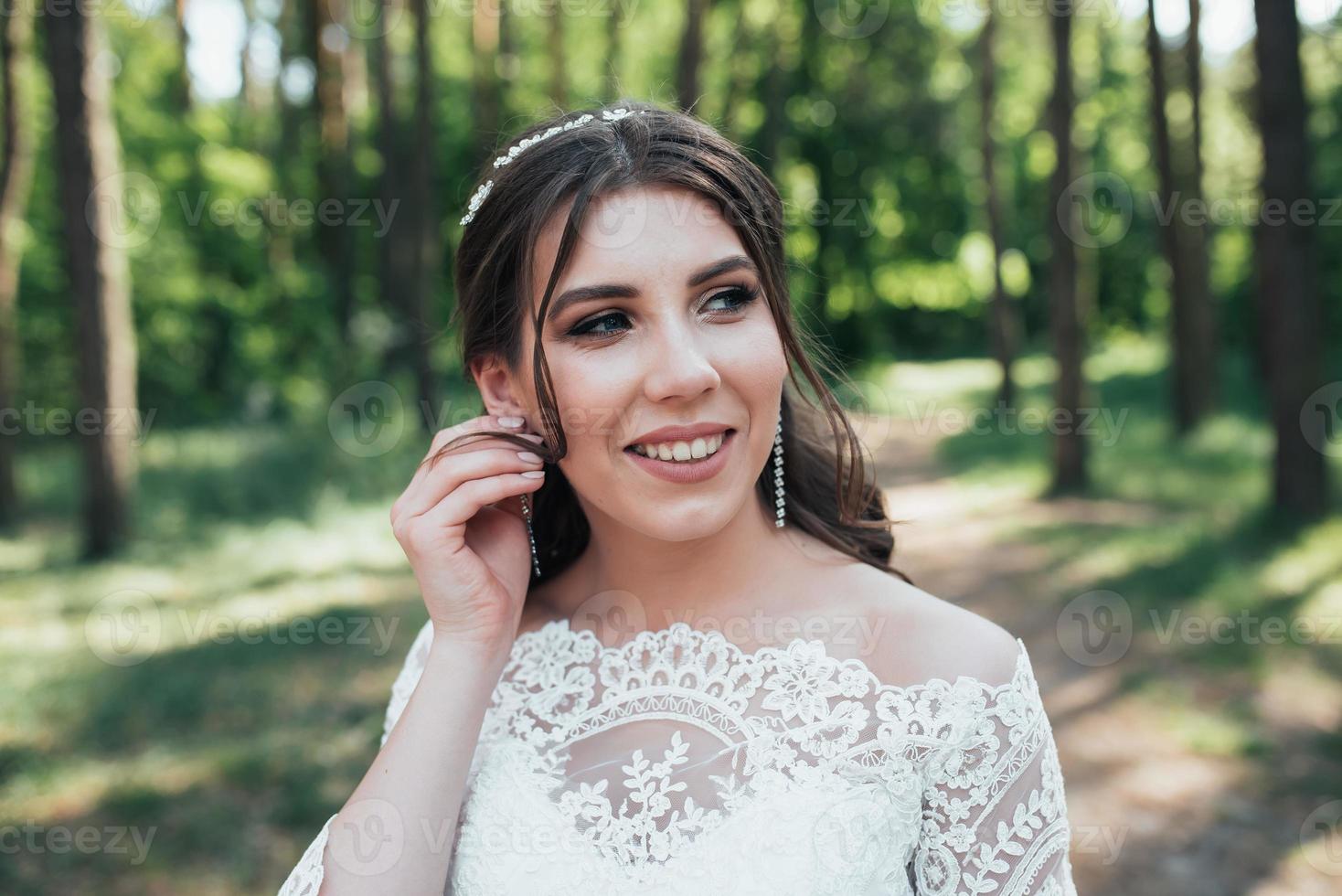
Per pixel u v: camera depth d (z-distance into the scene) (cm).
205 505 971
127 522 846
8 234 970
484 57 1748
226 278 1617
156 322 1474
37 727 497
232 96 2075
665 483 131
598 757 145
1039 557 847
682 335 128
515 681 158
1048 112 1137
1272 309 834
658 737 142
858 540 163
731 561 147
